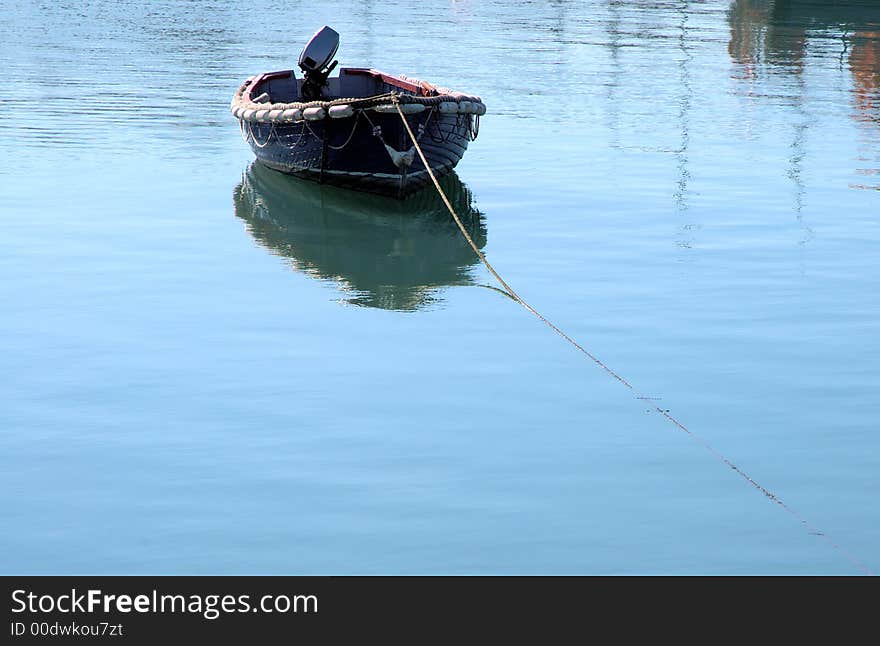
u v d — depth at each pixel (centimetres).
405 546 698
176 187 1606
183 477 778
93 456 807
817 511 743
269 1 4472
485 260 1256
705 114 2264
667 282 1208
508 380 949
